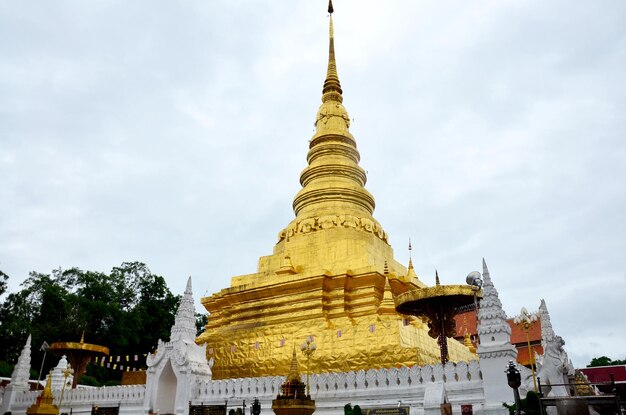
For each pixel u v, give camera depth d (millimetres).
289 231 38438
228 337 33438
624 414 15578
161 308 68312
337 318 32031
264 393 25125
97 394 30234
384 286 32781
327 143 43219
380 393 23016
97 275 65438
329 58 49594
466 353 33781
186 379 26328
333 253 35094
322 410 24047
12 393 34812
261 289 34688
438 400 19469
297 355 29969
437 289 24469
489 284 21906
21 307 57562
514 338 48438
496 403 19734
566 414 14789
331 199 39594
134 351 61938
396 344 27453
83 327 55594
